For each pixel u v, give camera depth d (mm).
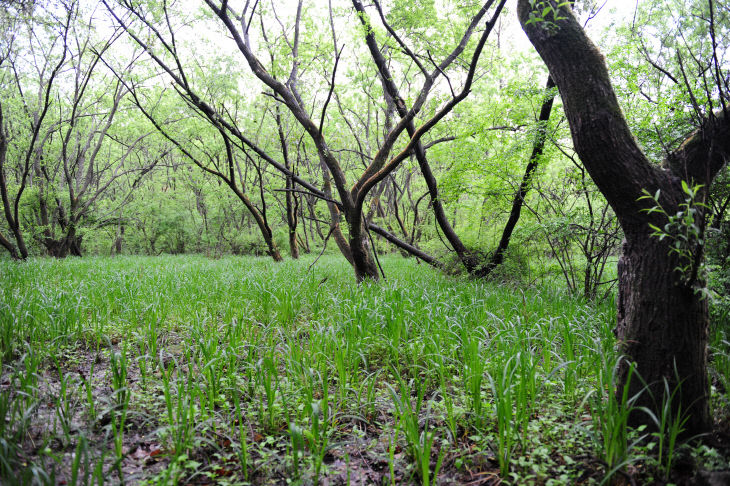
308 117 9656
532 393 3387
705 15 3928
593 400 3514
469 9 9711
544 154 7734
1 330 4918
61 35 14594
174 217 26109
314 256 22641
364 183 9297
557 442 3217
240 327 5246
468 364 4164
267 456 3121
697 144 3227
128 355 5164
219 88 13766
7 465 2447
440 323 5195
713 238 4777
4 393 3199
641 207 3098
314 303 6789
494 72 11148
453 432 3289
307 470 2957
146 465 3059
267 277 9688
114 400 3875
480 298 7234
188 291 7859
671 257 2986
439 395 4121
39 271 11219
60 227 20750
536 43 3512
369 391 3824
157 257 21750
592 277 7898
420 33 10234
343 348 4504
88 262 15836
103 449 2613
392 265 15883
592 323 5328
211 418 3385
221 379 4109
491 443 3213
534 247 9250
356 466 3141
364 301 6219
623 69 6211
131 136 23031
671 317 2977
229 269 13117
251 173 23031
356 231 9789
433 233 15547
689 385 2977
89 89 19797
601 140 3121
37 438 3242
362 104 19719
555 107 7289
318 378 4277
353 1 8844
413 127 9852
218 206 23844
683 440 2973
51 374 4570
